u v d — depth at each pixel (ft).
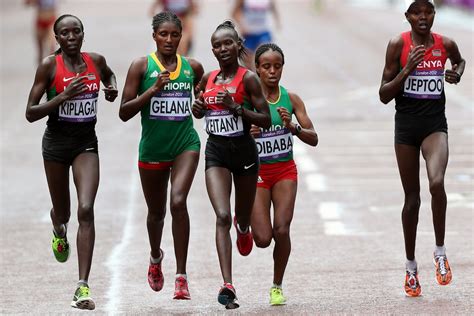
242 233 99.71
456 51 99.04
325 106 248.93
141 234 136.36
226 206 93.30
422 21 96.84
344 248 124.77
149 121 95.66
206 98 94.73
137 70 95.09
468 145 197.47
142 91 95.66
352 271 112.98
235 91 94.22
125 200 159.33
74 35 94.68
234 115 93.97
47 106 93.25
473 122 223.92
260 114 93.81
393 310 93.09
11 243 133.49
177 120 95.50
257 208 98.07
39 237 137.08
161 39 94.48
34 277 115.03
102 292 106.63
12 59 363.35
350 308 94.68
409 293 99.66
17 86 296.71
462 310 92.43
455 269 111.86
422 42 98.22
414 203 99.96
